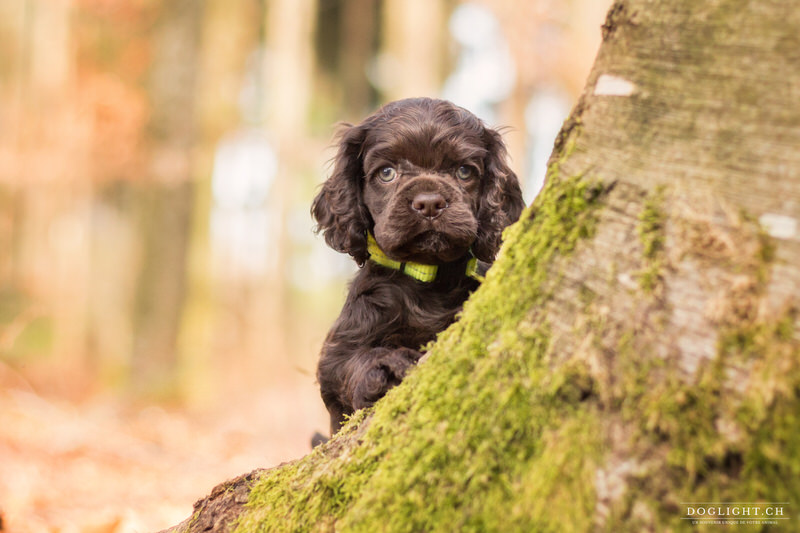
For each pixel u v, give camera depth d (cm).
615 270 205
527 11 1523
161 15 1895
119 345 2403
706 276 190
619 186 211
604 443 195
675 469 185
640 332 196
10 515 510
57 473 741
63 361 1969
